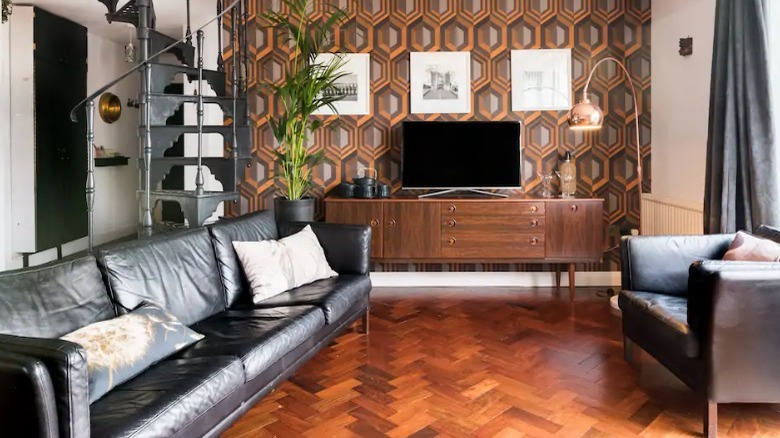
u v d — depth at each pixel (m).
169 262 2.64
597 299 4.61
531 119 5.06
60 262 2.13
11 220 5.15
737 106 3.43
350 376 2.96
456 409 2.57
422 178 4.91
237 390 2.12
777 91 3.39
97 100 6.38
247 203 5.19
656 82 4.89
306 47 4.74
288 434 2.33
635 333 2.94
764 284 2.16
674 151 4.61
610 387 2.80
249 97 5.11
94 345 1.84
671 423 2.41
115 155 6.65
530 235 4.60
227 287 3.00
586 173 5.06
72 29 5.73
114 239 6.86
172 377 1.91
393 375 2.98
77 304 2.08
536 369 3.05
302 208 4.61
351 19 5.07
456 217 4.63
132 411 1.65
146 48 3.70
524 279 5.13
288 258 3.25
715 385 2.21
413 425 2.42
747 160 3.38
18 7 5.05
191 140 5.15
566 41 5.03
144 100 3.58
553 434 2.32
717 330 2.19
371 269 5.19
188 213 3.59
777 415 2.48
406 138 4.89
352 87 5.09
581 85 5.03
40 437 1.39
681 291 3.03
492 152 4.88
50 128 5.40
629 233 4.63
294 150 4.66
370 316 4.12
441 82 5.06
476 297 4.70
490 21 5.03
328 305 2.89
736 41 3.41
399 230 4.66
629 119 5.03
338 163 5.14
